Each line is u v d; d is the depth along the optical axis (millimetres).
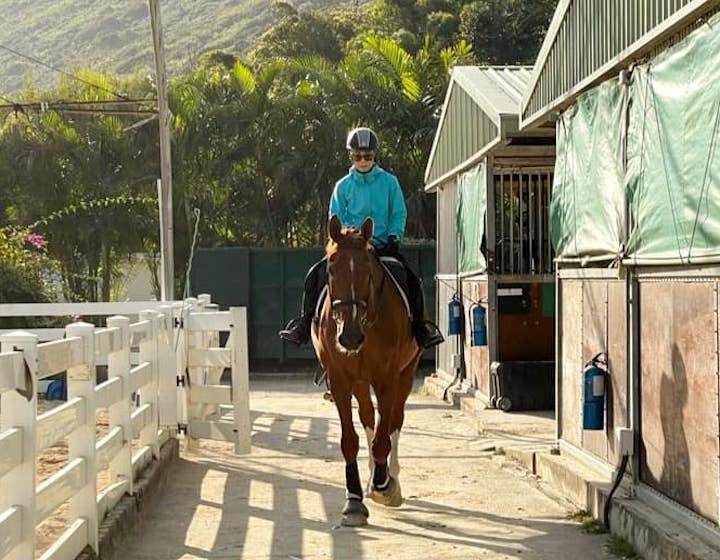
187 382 12594
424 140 28656
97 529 7047
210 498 9789
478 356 16000
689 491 7289
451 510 9289
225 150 28438
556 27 10273
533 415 14367
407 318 9156
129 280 31109
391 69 29203
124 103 25766
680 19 7066
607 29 8758
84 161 28297
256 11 114312
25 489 5773
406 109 28578
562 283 10562
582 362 9844
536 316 15414
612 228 8695
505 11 42688
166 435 11797
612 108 8766
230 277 23141
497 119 13406
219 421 12859
